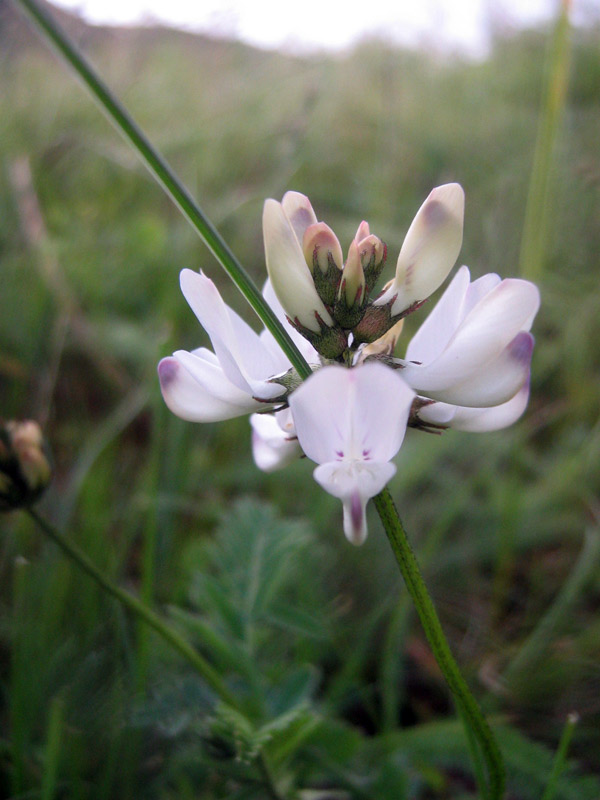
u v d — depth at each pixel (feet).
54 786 0.23
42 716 0.27
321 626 0.27
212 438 0.43
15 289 0.46
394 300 0.18
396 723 0.30
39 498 0.23
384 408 0.15
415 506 0.39
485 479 0.41
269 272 0.17
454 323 0.18
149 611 0.24
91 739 0.26
